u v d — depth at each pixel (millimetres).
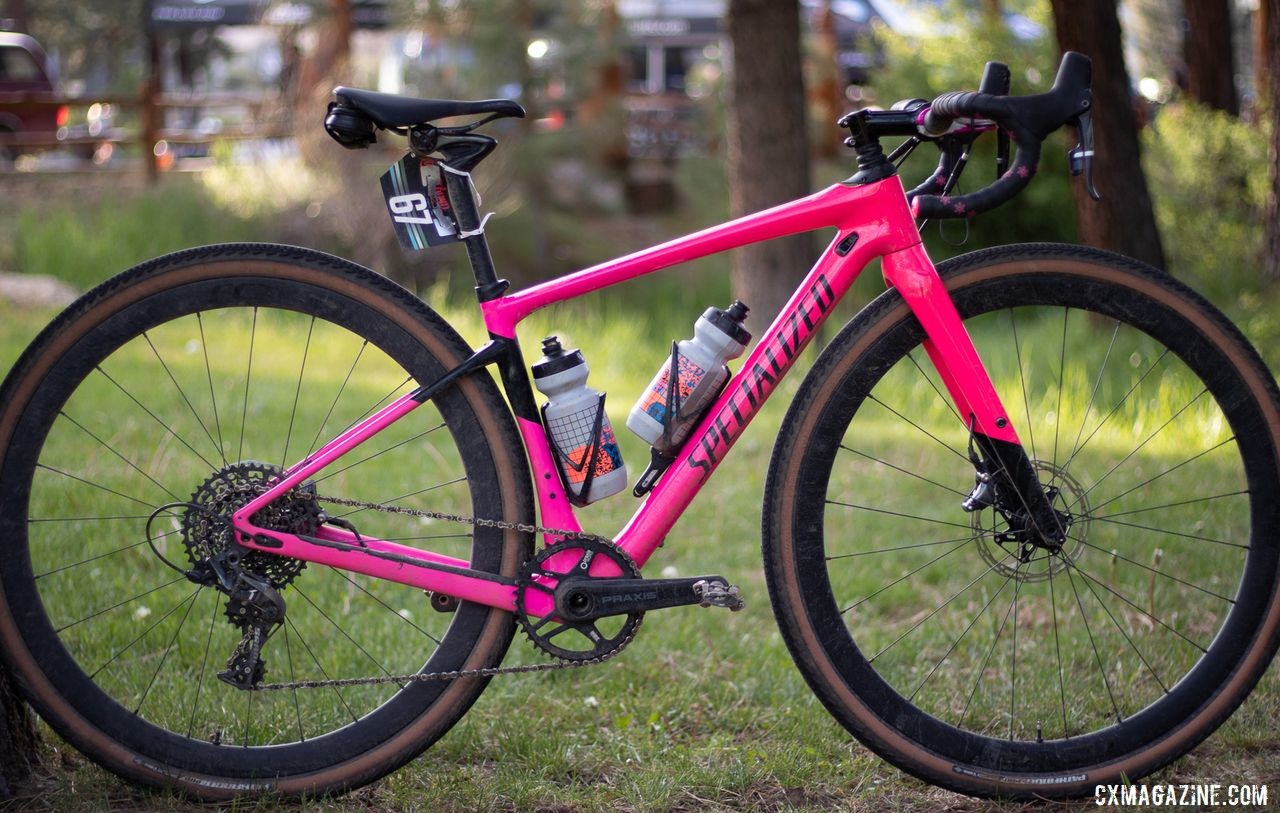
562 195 12734
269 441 4297
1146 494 3674
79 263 9539
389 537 3348
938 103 1832
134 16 23297
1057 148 9539
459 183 1871
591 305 10352
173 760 1891
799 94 7582
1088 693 2320
